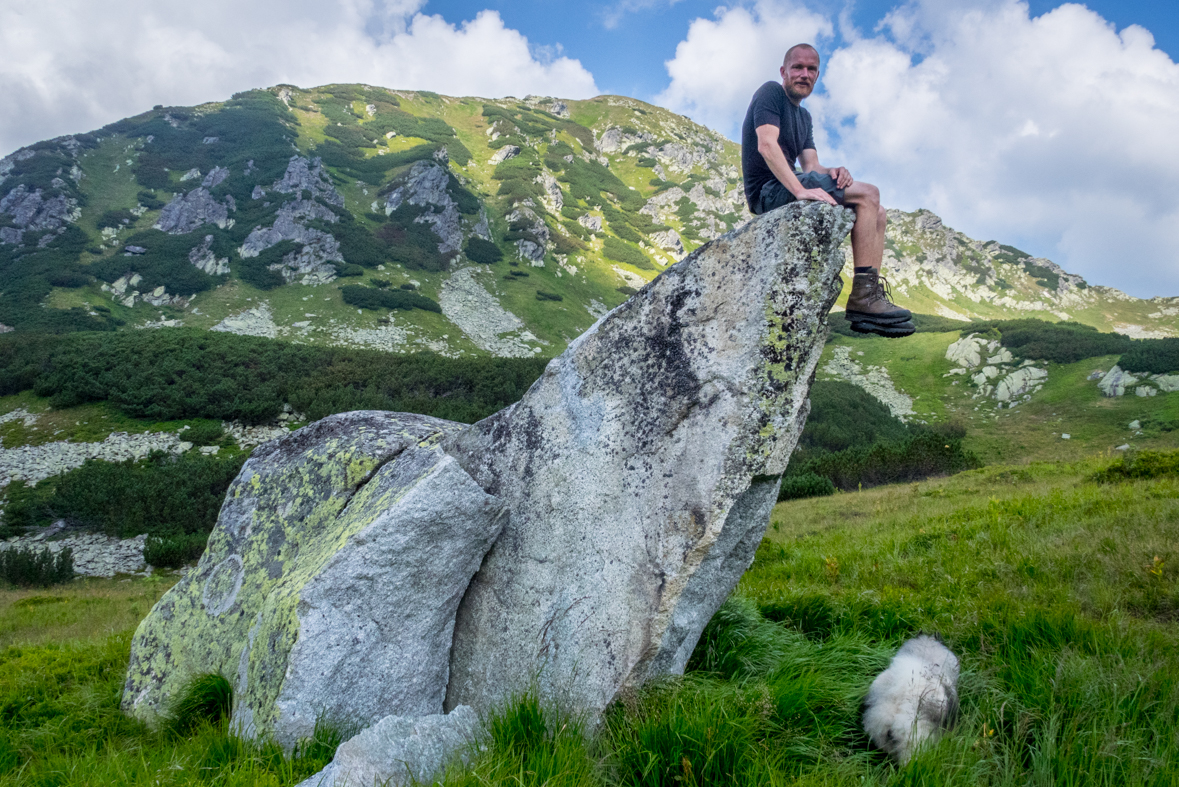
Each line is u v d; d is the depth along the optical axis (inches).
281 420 2664.9
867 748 127.6
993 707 130.7
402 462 182.4
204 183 5506.9
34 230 4638.3
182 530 1770.4
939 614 202.5
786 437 148.6
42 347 2947.8
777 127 149.2
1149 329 7701.8
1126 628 169.6
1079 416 3056.1
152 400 2598.4
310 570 154.9
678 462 139.9
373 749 116.6
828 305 140.1
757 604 224.8
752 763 110.0
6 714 197.3
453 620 166.4
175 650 195.9
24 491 2000.5
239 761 126.8
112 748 154.9
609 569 144.5
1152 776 104.8
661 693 140.3
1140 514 301.3
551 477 159.3
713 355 141.3
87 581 1438.2
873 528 478.6
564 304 5137.8
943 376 4008.4
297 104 7800.2
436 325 4264.3
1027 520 360.5
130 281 4168.3
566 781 105.9
